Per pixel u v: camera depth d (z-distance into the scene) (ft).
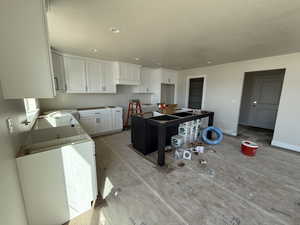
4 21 3.09
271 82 16.28
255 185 6.45
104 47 9.07
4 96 3.22
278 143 11.16
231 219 4.73
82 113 12.09
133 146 10.66
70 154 4.46
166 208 5.16
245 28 6.21
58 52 10.30
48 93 3.69
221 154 9.61
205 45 8.51
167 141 10.87
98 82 13.01
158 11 4.89
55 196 4.36
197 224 4.55
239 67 12.99
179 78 18.88
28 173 3.87
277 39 7.47
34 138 6.20
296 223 4.61
